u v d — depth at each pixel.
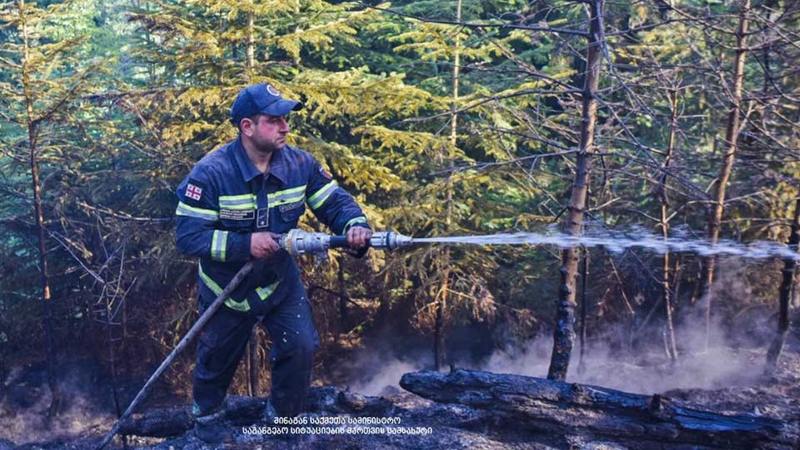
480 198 10.77
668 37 8.78
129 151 10.77
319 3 9.76
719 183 7.75
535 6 7.41
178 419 5.02
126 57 10.33
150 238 10.44
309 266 10.17
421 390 4.66
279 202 3.78
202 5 8.80
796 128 7.29
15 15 9.07
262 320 4.10
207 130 9.36
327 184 3.95
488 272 10.95
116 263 10.77
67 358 11.75
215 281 3.91
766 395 6.77
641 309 10.59
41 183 10.52
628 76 7.40
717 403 6.48
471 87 10.81
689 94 8.17
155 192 10.47
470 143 10.32
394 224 10.10
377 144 11.19
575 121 8.05
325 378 11.64
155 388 11.10
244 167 3.68
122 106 8.91
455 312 10.91
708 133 9.16
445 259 10.38
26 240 11.37
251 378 9.77
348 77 9.48
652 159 5.86
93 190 10.39
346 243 3.64
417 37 9.38
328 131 10.88
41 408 10.73
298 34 8.81
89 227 11.07
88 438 9.65
